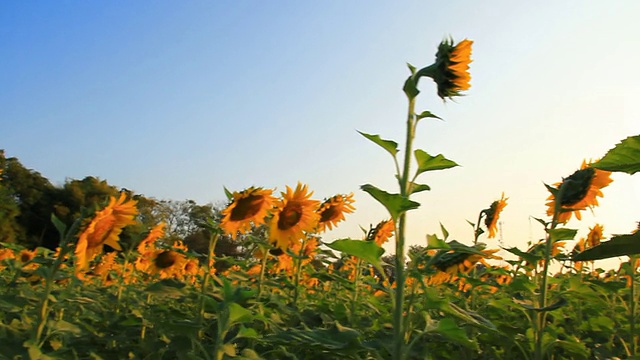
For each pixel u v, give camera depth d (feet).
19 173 132.26
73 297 12.77
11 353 10.80
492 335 15.66
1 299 12.73
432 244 10.41
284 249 18.10
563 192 14.24
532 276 17.76
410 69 12.23
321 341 9.94
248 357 9.40
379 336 13.65
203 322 13.71
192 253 17.72
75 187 133.59
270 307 15.85
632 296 15.31
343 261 22.86
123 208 12.91
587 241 21.97
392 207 10.12
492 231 18.19
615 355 15.44
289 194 18.04
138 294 20.44
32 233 131.03
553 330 14.07
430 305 10.66
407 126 11.07
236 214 17.26
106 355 14.33
